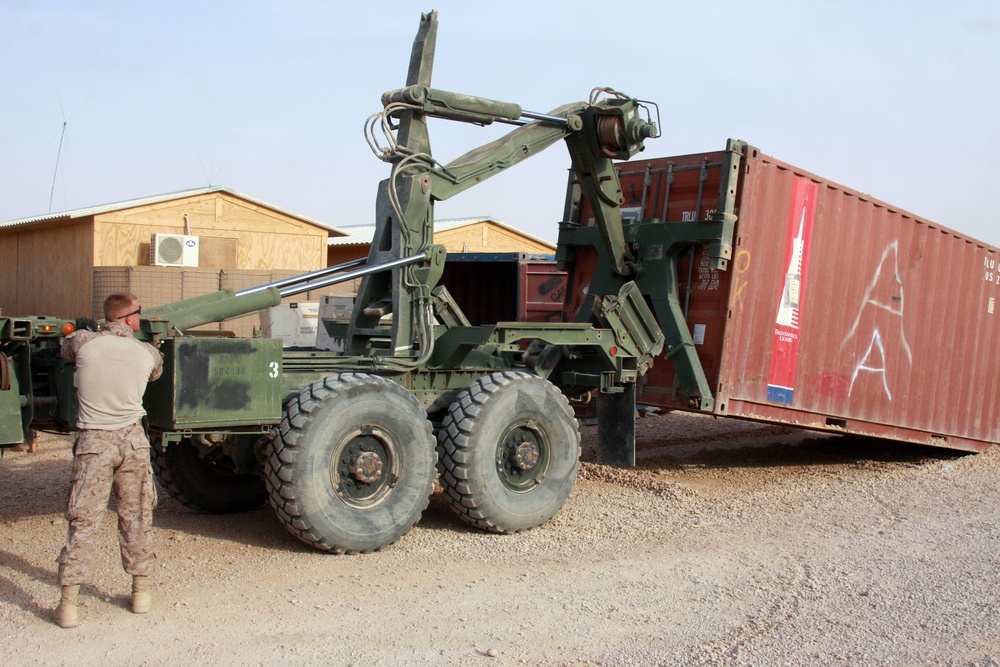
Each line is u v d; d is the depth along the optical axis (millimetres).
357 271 6562
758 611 5027
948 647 4527
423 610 4941
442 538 6473
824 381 9234
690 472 9375
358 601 5059
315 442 5734
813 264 8938
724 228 7961
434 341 6879
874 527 7059
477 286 13438
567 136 7977
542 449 6867
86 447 4566
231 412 5574
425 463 6215
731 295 8125
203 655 4270
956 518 7406
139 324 5262
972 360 11117
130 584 5227
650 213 8938
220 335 6996
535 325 6992
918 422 10445
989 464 10648
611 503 7785
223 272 17609
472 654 4352
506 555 6086
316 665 4184
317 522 5758
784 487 8719
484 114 7211
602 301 7750
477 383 6656
